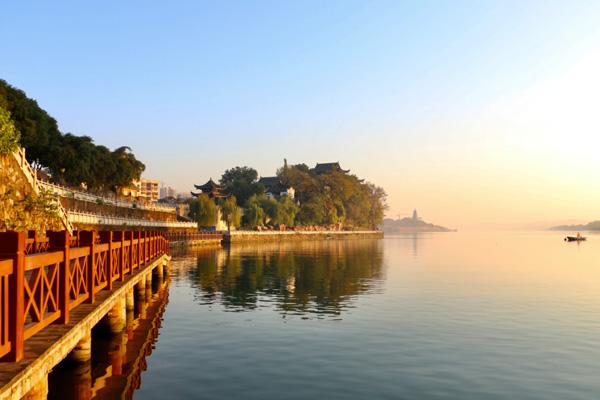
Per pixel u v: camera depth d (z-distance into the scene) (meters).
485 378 14.21
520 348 17.67
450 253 87.38
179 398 12.19
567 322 22.53
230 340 18.52
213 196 154.00
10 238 7.81
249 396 12.46
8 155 30.05
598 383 13.88
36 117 63.41
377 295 31.09
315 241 162.62
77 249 11.89
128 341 18.06
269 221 162.00
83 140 78.25
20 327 8.04
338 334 19.72
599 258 73.94
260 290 33.09
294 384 13.47
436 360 16.05
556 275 45.69
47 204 34.16
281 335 19.44
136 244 24.38
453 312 24.95
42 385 8.59
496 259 70.31
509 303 28.08
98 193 80.12
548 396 12.82
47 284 9.76
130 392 12.48
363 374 14.45
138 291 26.36
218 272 46.22
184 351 16.77
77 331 10.91
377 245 130.25
